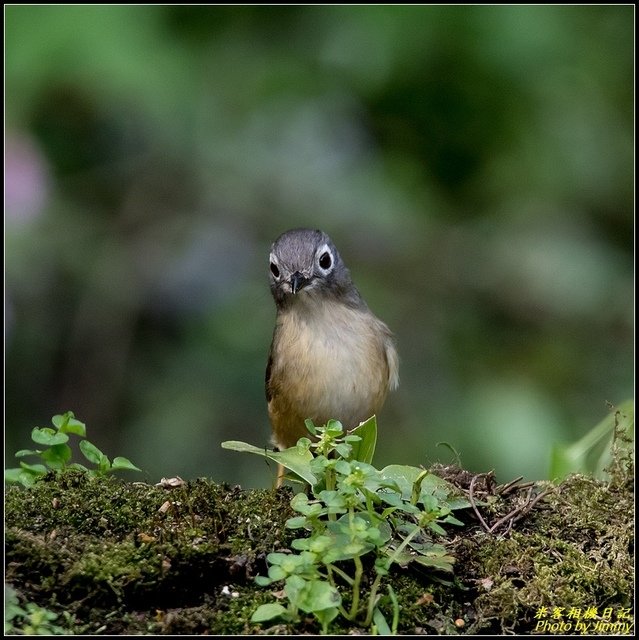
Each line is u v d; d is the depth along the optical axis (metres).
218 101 13.31
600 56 13.60
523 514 6.59
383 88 13.37
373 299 13.71
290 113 13.88
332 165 14.01
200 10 13.10
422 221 13.85
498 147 13.76
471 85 13.30
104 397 13.08
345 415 9.30
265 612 5.27
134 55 11.86
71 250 13.09
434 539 6.31
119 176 13.71
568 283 13.67
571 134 13.69
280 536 6.08
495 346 13.71
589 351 13.67
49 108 12.77
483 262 13.88
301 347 9.21
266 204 13.88
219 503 6.35
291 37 13.39
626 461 7.18
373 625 5.53
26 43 11.58
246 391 13.05
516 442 12.23
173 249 13.63
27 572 5.66
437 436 12.54
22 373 12.90
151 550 5.79
